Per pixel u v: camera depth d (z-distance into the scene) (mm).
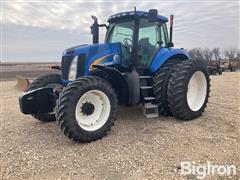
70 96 3930
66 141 4234
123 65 5293
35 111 4547
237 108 6148
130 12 5305
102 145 3990
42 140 4316
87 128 4133
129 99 4844
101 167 3264
